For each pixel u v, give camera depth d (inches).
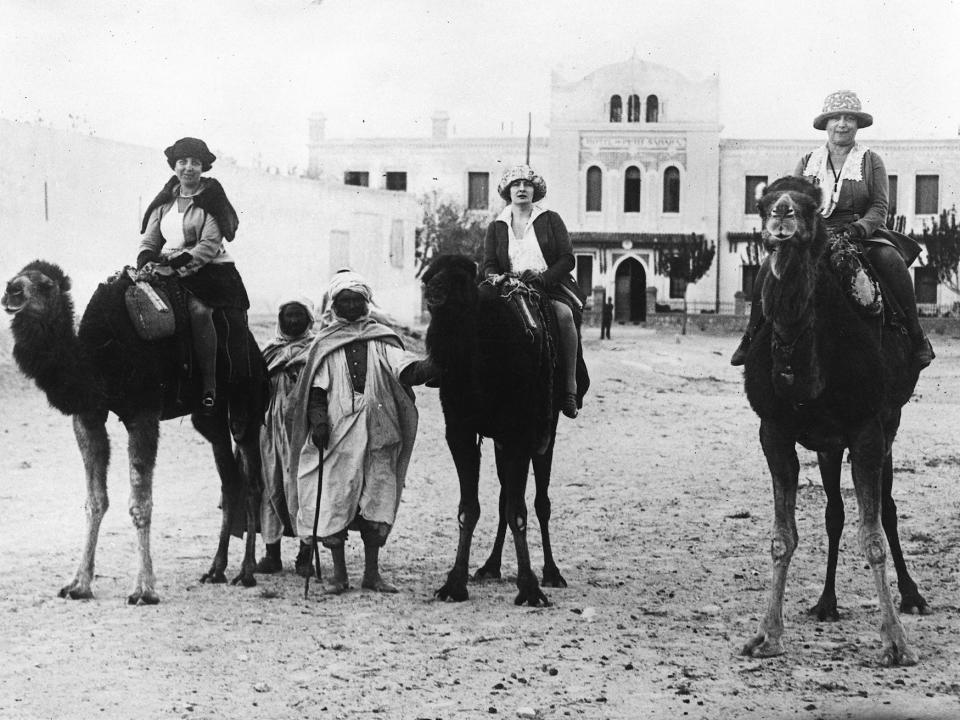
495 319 321.7
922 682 252.7
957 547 403.9
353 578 359.9
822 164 333.1
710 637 292.4
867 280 289.9
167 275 340.2
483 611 318.3
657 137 2469.2
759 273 311.4
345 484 337.7
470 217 2412.6
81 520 431.2
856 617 312.2
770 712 233.5
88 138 950.4
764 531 438.0
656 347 1594.5
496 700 241.3
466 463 332.2
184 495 489.7
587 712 233.9
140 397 326.3
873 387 274.2
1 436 611.2
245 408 357.4
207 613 309.6
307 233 1343.5
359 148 2544.3
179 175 355.9
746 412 854.5
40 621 296.5
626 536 428.8
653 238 2444.6
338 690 246.4
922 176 2404.0
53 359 306.2
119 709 232.2
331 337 350.0
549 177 2502.5
